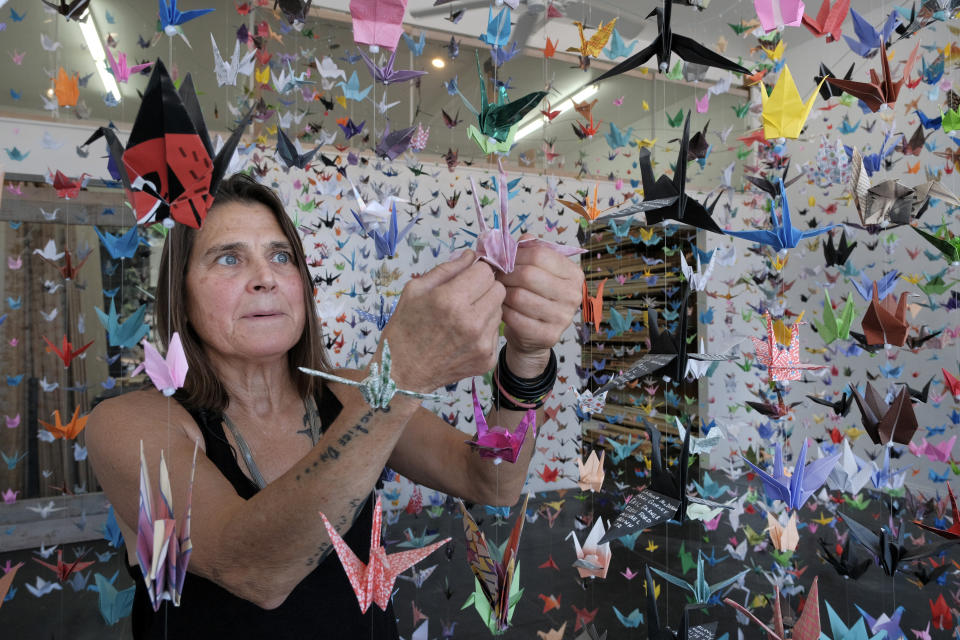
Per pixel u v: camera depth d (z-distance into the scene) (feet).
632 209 1.49
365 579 1.20
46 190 8.87
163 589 1.12
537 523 10.16
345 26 8.95
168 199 1.11
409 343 1.32
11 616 6.48
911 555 2.19
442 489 2.78
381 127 9.88
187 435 2.12
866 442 10.75
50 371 9.96
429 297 1.29
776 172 8.52
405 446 2.80
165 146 1.05
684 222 1.56
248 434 2.35
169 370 1.12
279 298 2.18
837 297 10.99
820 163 8.27
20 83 8.80
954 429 9.55
